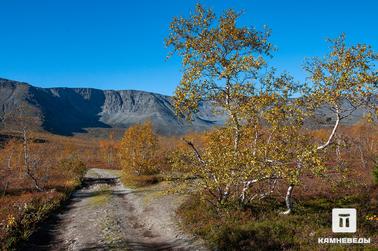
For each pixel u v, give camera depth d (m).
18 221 25.19
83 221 27.72
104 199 38.47
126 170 56.22
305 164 19.45
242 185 24.92
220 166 20.55
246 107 20.14
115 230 23.92
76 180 56.06
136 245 20.33
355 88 18.39
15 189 44.25
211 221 21.92
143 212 29.88
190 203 27.58
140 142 56.25
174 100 21.81
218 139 23.52
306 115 19.77
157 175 51.94
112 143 118.38
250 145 22.34
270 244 17.11
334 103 19.38
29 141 52.53
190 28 22.89
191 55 22.22
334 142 20.52
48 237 23.39
